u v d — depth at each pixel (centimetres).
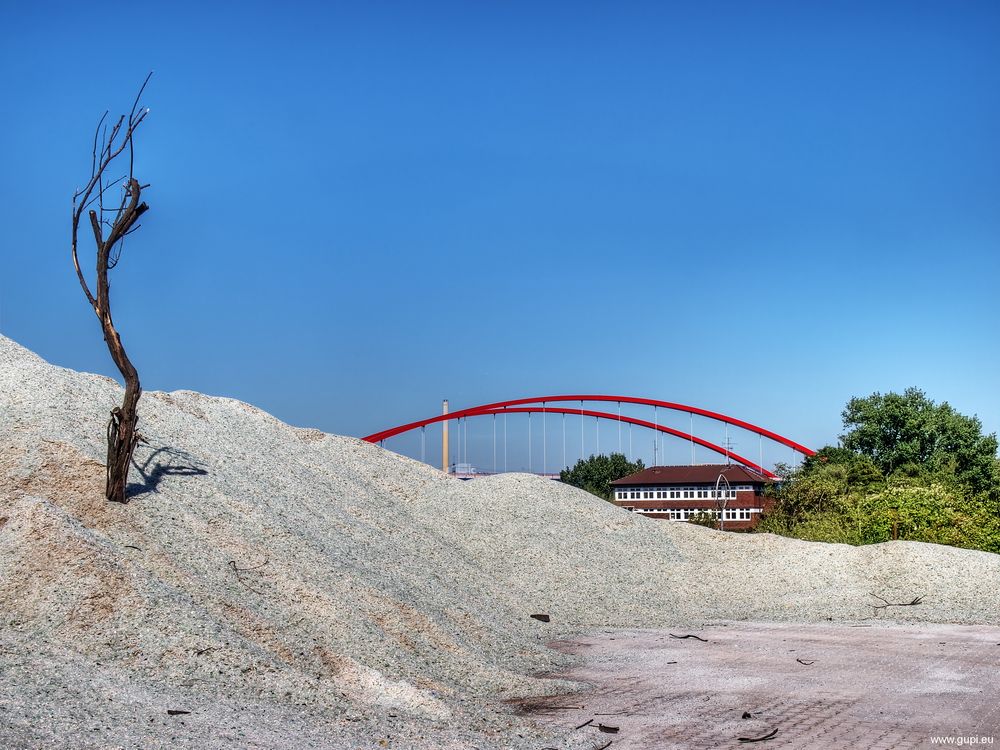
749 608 2950
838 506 5750
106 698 1070
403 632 1761
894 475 7988
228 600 1549
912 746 1252
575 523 3425
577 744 1265
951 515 4088
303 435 3653
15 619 1330
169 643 1307
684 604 2962
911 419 8381
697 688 1689
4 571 1418
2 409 2092
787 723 1394
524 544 3178
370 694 1391
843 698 1583
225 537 1831
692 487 10038
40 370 2344
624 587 3011
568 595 2866
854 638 2350
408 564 2370
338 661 1491
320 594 1731
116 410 1794
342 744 1078
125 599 1373
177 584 1539
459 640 1852
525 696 1619
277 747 1009
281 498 2383
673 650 2173
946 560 3161
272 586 1717
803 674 1825
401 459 3897
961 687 1680
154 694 1132
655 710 1495
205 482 2120
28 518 1516
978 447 8219
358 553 2206
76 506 1728
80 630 1309
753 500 9788
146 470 2033
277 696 1248
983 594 2945
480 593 2517
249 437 3039
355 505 2822
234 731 1035
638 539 3441
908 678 1773
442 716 1312
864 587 3061
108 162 1866
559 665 1955
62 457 1867
